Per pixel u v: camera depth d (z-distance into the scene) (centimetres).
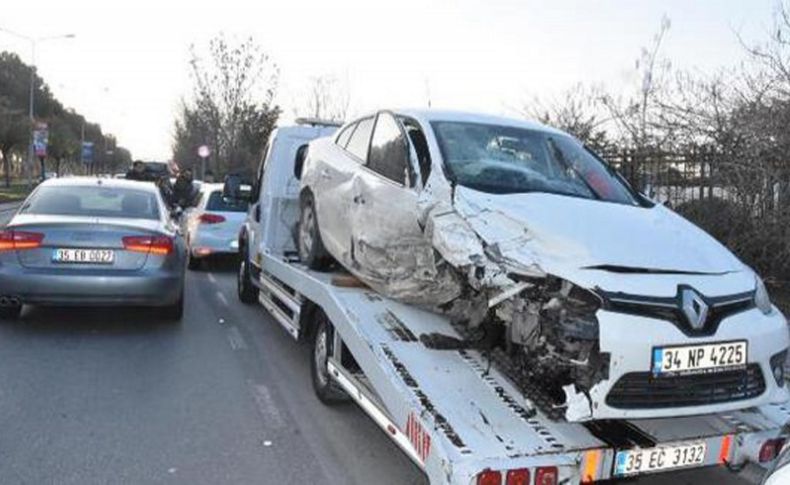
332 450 507
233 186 988
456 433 367
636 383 375
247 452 498
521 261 404
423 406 389
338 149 684
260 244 894
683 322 384
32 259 769
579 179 536
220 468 471
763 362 402
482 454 353
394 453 504
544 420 386
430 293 495
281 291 743
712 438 393
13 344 750
